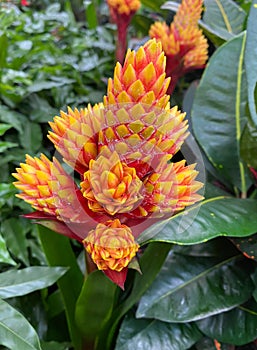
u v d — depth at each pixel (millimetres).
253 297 654
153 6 1109
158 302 624
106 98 416
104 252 406
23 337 487
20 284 558
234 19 916
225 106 708
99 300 528
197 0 726
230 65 708
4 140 842
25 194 439
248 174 675
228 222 546
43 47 980
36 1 1580
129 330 636
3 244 591
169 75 783
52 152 862
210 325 643
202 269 658
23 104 906
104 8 1547
